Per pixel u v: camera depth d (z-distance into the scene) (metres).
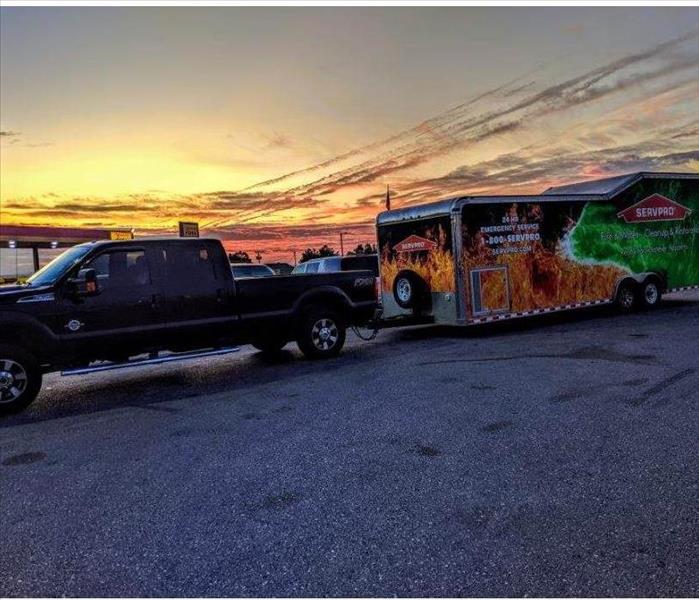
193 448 4.95
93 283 6.93
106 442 5.30
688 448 4.22
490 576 2.77
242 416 5.91
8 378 6.60
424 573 2.83
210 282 7.98
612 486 3.67
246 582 2.85
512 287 10.66
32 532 3.51
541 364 7.50
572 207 11.48
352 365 8.42
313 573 2.89
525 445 4.49
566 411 5.31
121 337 7.30
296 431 5.25
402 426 5.18
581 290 11.65
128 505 3.84
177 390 7.50
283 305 8.68
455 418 5.32
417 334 11.55
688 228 13.59
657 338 8.95
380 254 11.89
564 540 3.06
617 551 2.92
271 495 3.86
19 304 6.70
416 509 3.52
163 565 3.05
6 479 4.46
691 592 2.58
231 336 8.18
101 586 2.88
